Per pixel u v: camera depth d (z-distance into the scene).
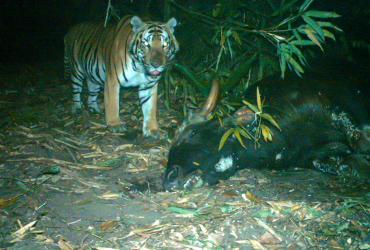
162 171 3.35
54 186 3.05
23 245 2.40
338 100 3.52
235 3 4.57
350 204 2.80
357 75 3.74
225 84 4.20
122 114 4.66
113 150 3.70
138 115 4.57
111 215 2.71
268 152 3.28
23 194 2.92
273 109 3.38
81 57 4.66
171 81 4.63
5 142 3.76
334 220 2.67
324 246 2.47
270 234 2.52
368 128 3.51
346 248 2.46
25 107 4.88
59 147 3.71
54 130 4.11
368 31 4.57
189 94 4.69
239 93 4.37
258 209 2.76
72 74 4.81
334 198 2.96
